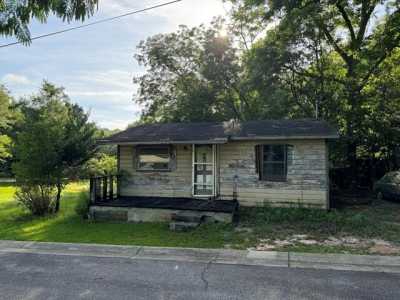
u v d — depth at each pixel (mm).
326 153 9578
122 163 11250
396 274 4789
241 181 10219
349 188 15484
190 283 4477
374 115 14867
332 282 4469
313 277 4680
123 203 9469
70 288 4320
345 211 9547
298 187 9750
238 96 23625
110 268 5180
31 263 5484
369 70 15375
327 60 17656
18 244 6734
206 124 12547
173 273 4914
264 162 10102
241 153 10250
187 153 10680
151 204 9273
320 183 9570
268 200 9977
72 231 7836
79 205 9805
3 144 22984
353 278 4625
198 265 5305
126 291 4207
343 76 17000
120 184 11102
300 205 9695
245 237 6965
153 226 8305
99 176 10023
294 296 3996
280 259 5551
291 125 10984
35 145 9766
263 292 4137
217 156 10430
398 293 4066
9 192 17391
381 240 6609
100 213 9289
